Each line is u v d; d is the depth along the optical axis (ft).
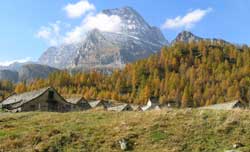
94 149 107.55
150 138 112.06
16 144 111.34
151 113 133.80
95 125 124.98
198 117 124.57
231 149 102.06
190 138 110.42
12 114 153.99
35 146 109.60
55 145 109.70
